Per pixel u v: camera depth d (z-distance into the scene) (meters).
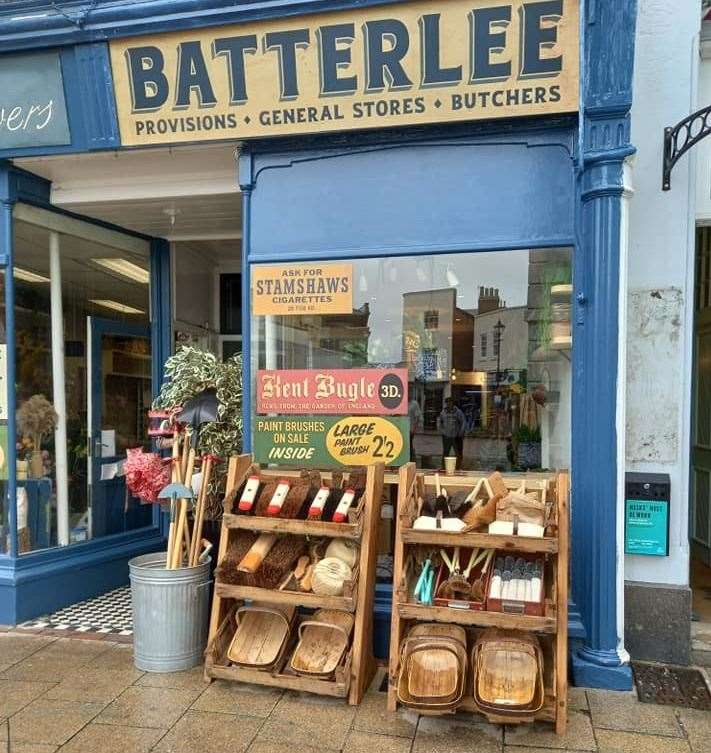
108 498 5.36
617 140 3.50
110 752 2.92
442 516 3.44
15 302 4.59
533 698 2.98
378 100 3.77
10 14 4.02
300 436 4.11
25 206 4.66
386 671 3.70
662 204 3.76
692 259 3.76
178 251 6.08
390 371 4.00
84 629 4.34
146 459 4.19
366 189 4.01
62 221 4.95
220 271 6.81
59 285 4.96
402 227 3.97
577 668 3.50
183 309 6.18
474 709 3.09
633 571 3.80
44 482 4.80
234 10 3.72
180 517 3.84
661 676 3.60
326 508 3.54
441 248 3.90
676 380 3.75
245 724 3.14
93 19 3.89
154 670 3.66
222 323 6.82
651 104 3.77
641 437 3.79
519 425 3.95
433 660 3.22
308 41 3.74
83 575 4.93
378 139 3.96
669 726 3.12
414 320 4.04
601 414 3.54
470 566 3.33
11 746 2.96
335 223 4.06
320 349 4.13
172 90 3.98
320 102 3.84
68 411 5.02
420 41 3.62
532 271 3.88
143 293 5.77
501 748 2.95
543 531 3.18
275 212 4.14
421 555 3.49
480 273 3.95
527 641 3.11
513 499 3.36
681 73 3.74
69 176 4.69
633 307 3.79
